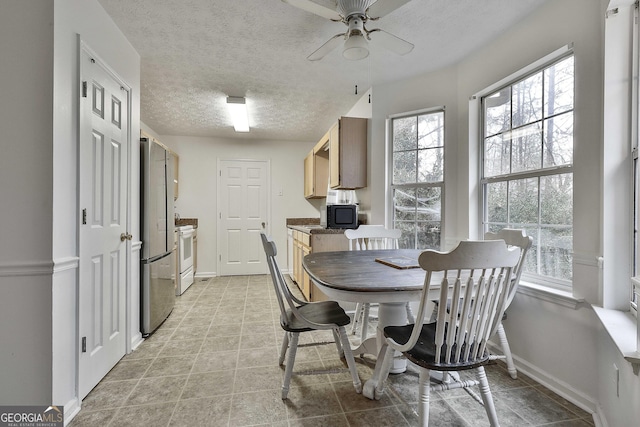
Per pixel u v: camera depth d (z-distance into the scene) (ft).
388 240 9.00
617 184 4.76
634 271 4.64
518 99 6.93
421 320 3.82
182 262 12.48
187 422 4.67
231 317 9.59
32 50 4.41
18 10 4.37
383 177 9.80
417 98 9.21
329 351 7.15
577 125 5.32
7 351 4.36
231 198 16.28
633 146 4.61
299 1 5.05
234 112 11.84
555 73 6.02
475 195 8.11
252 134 15.51
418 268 5.32
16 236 4.35
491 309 3.92
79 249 5.09
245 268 16.43
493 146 7.70
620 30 4.70
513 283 4.57
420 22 6.65
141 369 6.29
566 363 5.35
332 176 11.00
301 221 16.98
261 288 13.50
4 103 4.34
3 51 4.34
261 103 11.33
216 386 5.66
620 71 4.71
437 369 3.82
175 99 10.87
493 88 7.50
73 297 4.98
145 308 7.89
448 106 8.70
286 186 16.85
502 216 7.39
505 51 6.98
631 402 3.75
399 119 9.75
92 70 5.59
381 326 5.93
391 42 6.13
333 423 4.65
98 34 5.85
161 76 9.09
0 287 4.32
